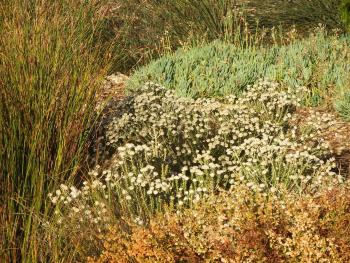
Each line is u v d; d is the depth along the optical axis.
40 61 4.95
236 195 4.22
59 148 4.61
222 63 6.45
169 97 5.52
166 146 5.09
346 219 4.01
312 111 5.51
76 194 4.36
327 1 7.70
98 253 4.12
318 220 4.03
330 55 6.56
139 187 4.62
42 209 4.46
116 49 7.03
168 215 4.19
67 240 4.20
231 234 3.98
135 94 5.84
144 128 5.22
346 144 5.42
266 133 5.34
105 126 5.29
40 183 4.26
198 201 4.31
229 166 4.97
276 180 4.62
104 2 7.26
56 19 5.59
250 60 6.54
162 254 3.85
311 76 6.26
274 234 3.88
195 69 6.39
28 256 3.88
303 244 3.84
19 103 4.61
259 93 5.97
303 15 7.62
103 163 5.11
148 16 7.59
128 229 4.27
